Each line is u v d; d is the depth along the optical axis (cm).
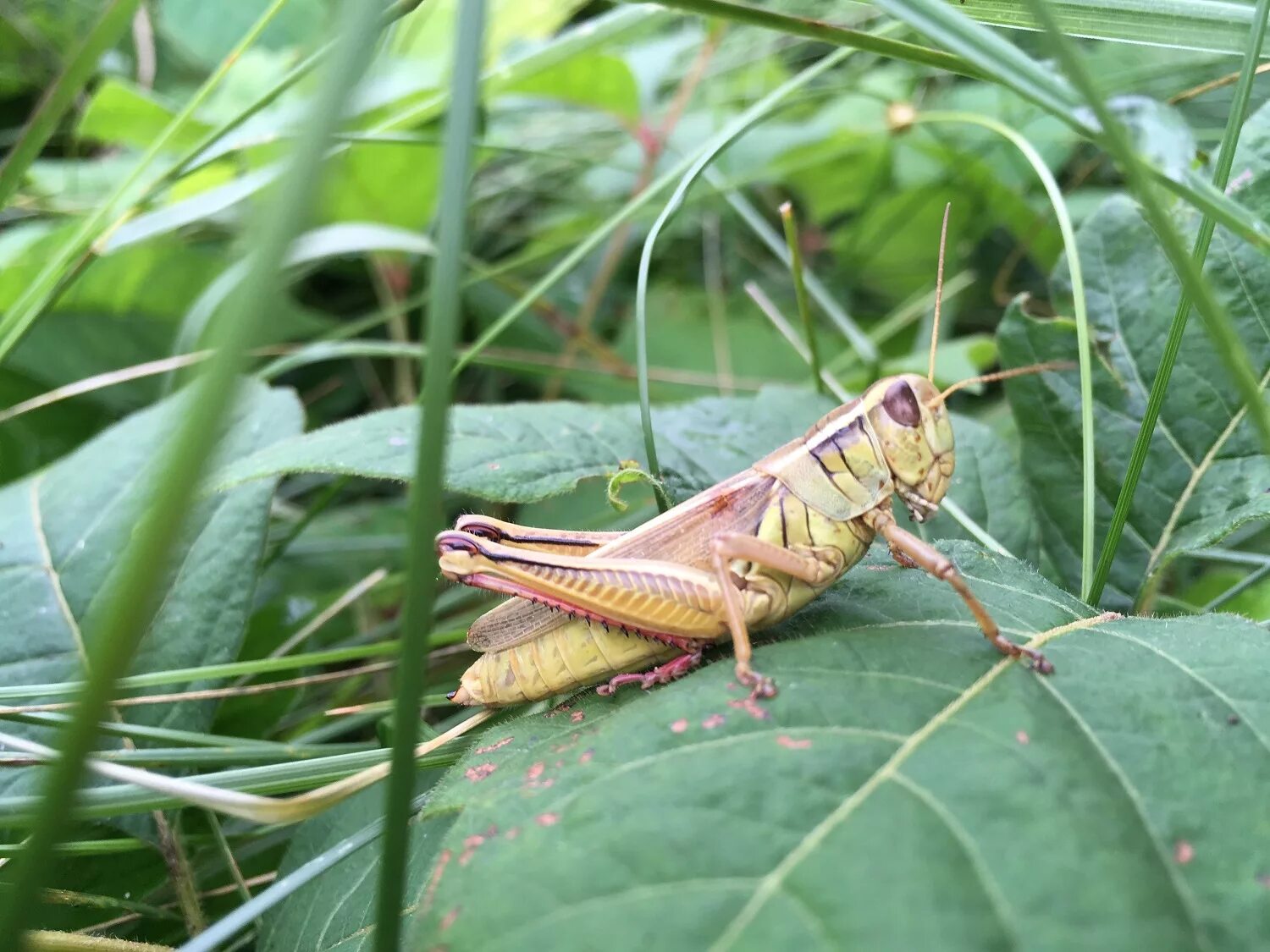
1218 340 5
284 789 6
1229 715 5
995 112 14
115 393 13
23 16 16
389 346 11
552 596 6
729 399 9
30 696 7
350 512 12
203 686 7
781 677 5
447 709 9
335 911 6
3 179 7
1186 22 6
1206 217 6
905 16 5
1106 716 5
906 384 6
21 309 9
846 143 14
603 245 15
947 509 8
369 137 10
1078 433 8
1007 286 15
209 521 8
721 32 13
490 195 15
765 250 17
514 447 7
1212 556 8
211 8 15
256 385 9
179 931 7
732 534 6
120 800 6
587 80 13
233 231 14
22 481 9
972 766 5
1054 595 6
